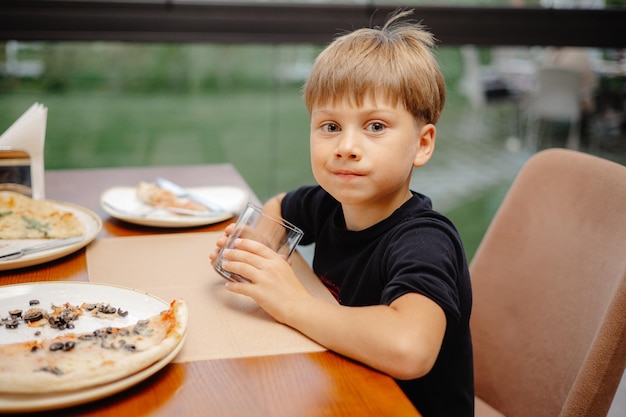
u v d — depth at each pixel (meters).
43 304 0.78
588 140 4.11
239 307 0.83
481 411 1.07
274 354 0.72
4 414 0.59
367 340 0.70
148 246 1.04
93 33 2.31
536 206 1.08
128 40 2.34
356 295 0.95
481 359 1.11
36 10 2.23
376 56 0.89
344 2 2.47
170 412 0.60
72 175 1.47
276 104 6.51
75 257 0.98
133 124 5.88
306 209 1.14
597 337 0.86
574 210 1.03
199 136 5.66
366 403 0.63
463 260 0.89
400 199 0.97
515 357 1.05
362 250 0.97
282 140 5.38
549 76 4.06
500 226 1.12
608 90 3.90
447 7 2.54
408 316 0.71
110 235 1.09
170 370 0.68
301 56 3.30
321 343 0.74
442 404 0.95
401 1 2.52
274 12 2.44
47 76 5.93
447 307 0.74
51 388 0.58
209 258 1.00
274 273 0.82
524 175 1.11
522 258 1.08
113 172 1.51
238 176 1.53
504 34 2.60
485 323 1.11
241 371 0.68
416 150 0.95
